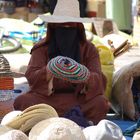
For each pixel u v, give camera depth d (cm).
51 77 675
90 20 726
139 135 467
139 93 792
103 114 679
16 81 838
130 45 1053
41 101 683
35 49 720
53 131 352
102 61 823
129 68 775
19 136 355
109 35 1038
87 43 721
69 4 745
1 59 663
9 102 659
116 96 802
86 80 654
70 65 643
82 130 392
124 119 778
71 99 685
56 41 712
